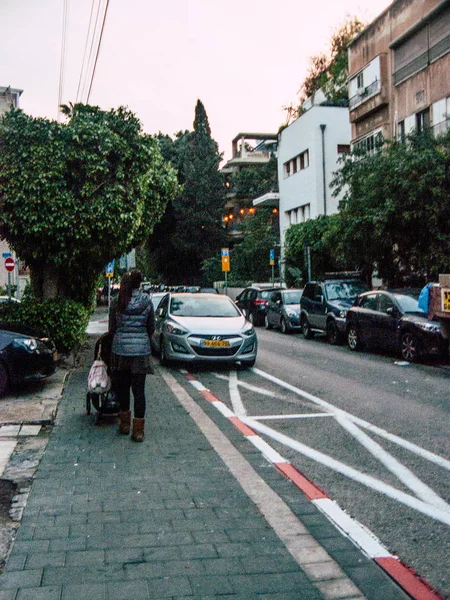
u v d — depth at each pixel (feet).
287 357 48.24
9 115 37.55
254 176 188.14
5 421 24.70
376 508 15.67
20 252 41.42
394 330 45.50
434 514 15.26
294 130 120.26
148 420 25.46
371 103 90.02
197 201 180.14
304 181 115.75
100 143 38.06
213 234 182.29
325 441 22.49
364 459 20.12
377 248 61.05
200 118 185.47
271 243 135.74
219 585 11.28
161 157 53.72
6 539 13.42
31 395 30.40
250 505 15.46
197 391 33.19
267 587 11.22
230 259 155.02
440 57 73.87
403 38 81.05
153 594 10.94
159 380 36.60
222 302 45.01
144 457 19.81
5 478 17.83
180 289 112.57
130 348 21.63
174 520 14.43
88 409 26.05
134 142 39.58
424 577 11.87
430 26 75.72
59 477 17.71
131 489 16.67
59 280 48.34
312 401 30.32
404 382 35.42
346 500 16.28
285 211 126.52
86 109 40.04
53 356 32.42
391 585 11.35
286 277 101.71
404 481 17.84
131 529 13.88
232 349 39.96
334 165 111.45
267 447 21.38
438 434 23.32
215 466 18.83
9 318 38.91
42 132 37.35
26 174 36.94
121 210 38.83
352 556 12.57
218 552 12.68
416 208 54.75
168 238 188.24
